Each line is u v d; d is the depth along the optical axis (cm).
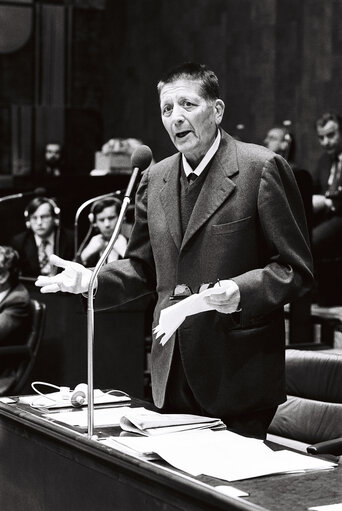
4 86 1373
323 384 432
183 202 315
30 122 1379
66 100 1395
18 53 1377
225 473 243
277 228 297
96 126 1385
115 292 326
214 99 302
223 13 1141
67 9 1400
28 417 304
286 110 1048
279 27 1058
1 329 630
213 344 304
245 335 302
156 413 306
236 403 304
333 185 838
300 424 434
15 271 644
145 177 334
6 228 842
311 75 1016
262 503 222
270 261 305
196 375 305
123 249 686
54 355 651
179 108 298
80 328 640
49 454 291
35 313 641
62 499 284
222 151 309
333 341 677
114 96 1355
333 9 988
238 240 301
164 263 316
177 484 233
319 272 784
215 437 275
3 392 625
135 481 249
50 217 743
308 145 1018
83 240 749
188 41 1202
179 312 270
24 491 306
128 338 643
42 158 1380
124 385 643
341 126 839
